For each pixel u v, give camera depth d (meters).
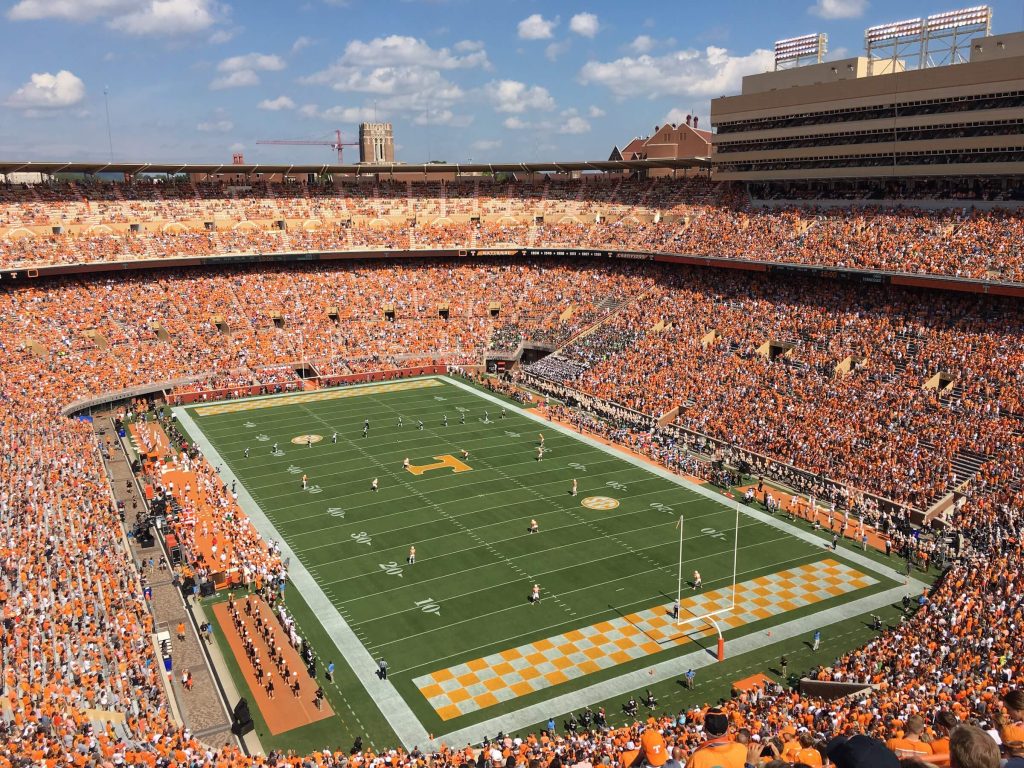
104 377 78.06
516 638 39.28
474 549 48.72
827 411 63.19
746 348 75.81
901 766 7.43
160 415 76.44
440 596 43.25
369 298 99.31
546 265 105.31
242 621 40.50
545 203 111.12
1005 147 69.38
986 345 62.41
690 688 35.34
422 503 55.75
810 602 42.81
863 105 79.56
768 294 81.56
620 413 74.75
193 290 92.88
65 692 29.77
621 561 47.25
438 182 114.38
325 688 35.56
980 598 37.81
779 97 87.94
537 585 42.91
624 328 88.25
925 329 67.12
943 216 73.56
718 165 97.88
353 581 44.91
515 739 30.92
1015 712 8.54
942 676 30.47
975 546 46.47
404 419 75.88
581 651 38.25
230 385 83.94
